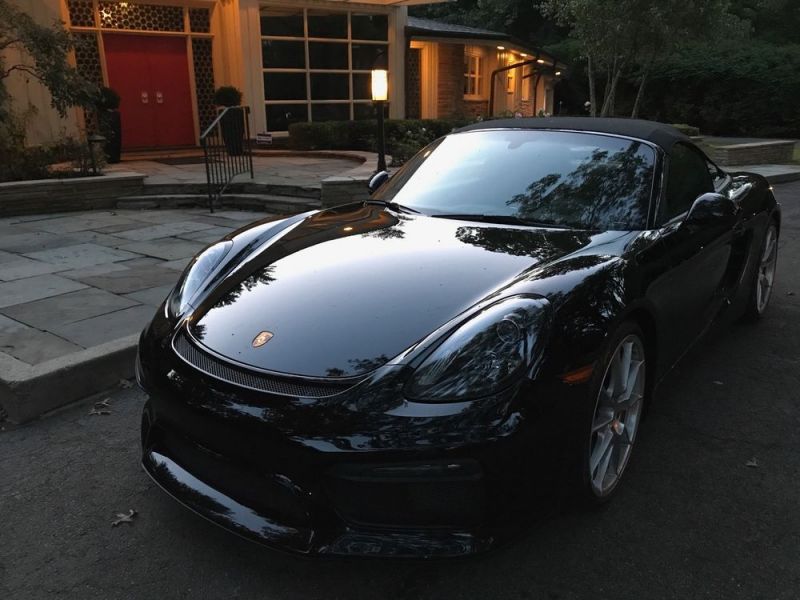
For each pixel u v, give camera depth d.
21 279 5.30
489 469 1.96
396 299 2.35
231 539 2.41
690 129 15.47
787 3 31.52
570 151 3.38
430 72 16.81
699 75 24.88
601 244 2.72
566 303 2.24
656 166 3.19
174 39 12.53
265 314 2.41
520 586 2.17
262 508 2.15
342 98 14.52
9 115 8.47
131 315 4.42
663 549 2.34
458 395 1.97
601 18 11.45
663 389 3.60
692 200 3.48
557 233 2.87
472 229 2.95
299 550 2.03
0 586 2.18
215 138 10.08
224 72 13.13
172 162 11.37
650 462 2.89
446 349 2.06
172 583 2.19
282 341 2.24
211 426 2.14
